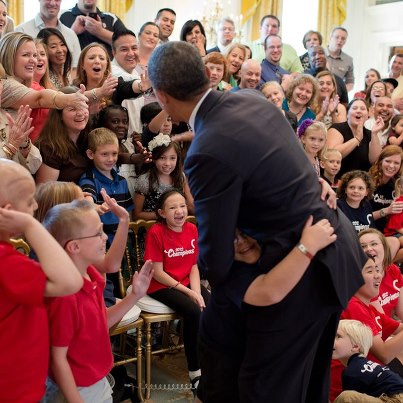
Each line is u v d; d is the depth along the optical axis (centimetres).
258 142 174
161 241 312
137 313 287
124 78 404
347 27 936
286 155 177
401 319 332
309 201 181
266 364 189
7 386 164
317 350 208
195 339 298
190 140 391
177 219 314
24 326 166
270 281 179
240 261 189
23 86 306
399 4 899
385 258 322
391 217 445
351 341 236
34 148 295
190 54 178
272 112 183
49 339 182
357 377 225
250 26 825
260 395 191
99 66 364
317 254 182
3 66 316
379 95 569
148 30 458
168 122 373
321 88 520
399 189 453
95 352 195
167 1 731
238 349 201
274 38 585
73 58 467
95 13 520
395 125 536
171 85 177
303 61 677
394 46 920
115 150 316
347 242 189
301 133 424
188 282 321
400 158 453
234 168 171
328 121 513
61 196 227
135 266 337
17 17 586
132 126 386
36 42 358
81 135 321
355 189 407
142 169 357
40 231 158
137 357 294
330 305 188
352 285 190
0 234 163
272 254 179
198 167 174
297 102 474
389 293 328
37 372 170
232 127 174
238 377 196
